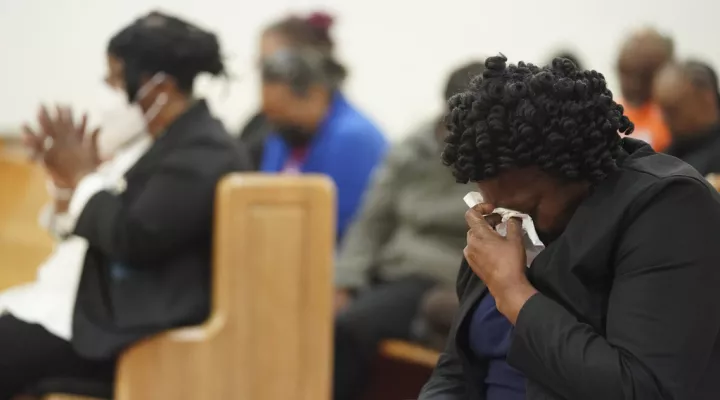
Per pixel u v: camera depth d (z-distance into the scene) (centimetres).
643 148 230
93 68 770
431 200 549
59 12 764
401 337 527
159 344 407
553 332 212
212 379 415
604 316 218
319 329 431
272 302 423
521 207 221
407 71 809
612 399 204
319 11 667
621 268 213
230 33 802
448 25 798
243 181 412
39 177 566
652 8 754
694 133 495
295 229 425
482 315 245
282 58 604
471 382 248
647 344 205
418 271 546
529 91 209
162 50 420
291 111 609
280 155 642
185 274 417
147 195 406
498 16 790
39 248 553
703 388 219
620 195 215
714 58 748
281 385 427
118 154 434
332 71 626
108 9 773
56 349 415
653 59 631
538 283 223
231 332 417
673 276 207
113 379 422
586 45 772
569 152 209
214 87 789
